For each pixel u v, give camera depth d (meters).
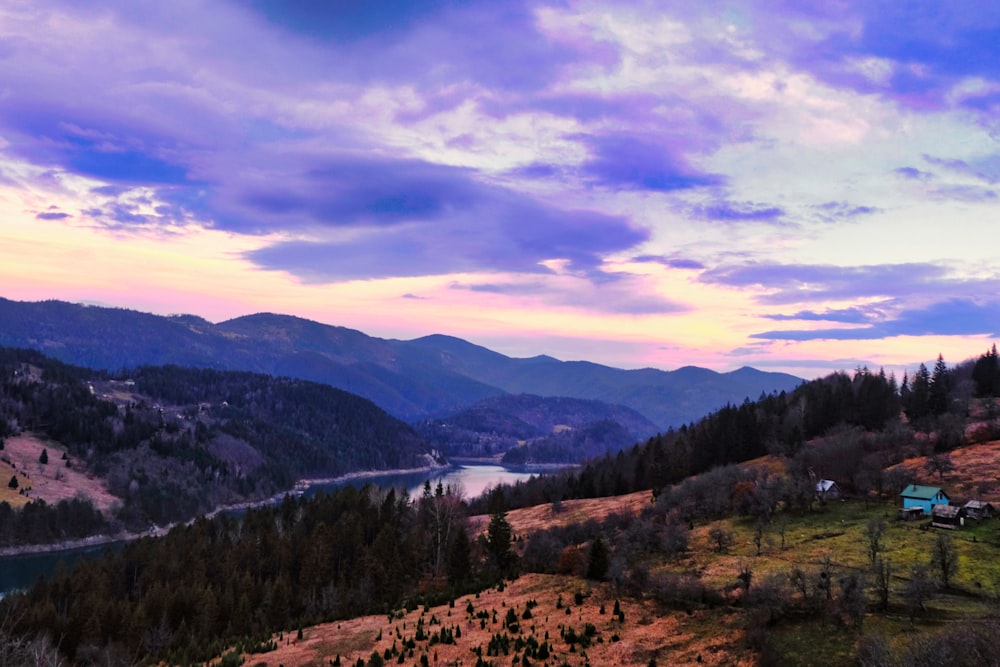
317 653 91.06
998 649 52.47
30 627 105.38
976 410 191.38
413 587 137.25
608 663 74.88
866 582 82.44
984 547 96.12
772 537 114.81
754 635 74.12
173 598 122.62
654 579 97.81
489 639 87.50
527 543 150.62
